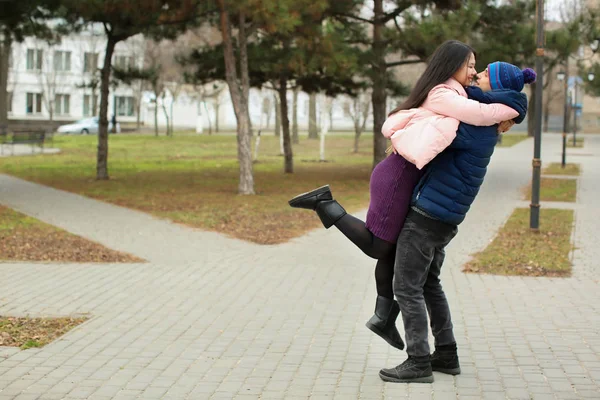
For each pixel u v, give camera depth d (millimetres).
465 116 4730
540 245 11367
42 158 31750
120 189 19734
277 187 21016
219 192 19344
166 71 54438
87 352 6016
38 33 21219
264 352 6012
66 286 8477
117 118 71750
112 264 9852
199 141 46750
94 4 17625
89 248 10906
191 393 5094
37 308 7461
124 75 23812
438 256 5270
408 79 43250
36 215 14516
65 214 14750
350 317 7125
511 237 12211
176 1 18125
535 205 12695
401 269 5043
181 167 28281
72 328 6727
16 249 10688
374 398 4941
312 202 5125
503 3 21109
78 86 25016
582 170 27016
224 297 7977
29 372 5523
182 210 15555
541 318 7031
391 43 20875
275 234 12578
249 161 18906
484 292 8180
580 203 17469
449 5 20891
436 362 5410
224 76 23109
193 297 7977
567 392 5020
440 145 4719
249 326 6809
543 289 8320
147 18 19500
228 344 6238
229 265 9805
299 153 38250
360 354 5945
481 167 4906
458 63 4887
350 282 8734
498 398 4918
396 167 5012
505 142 45719
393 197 5004
